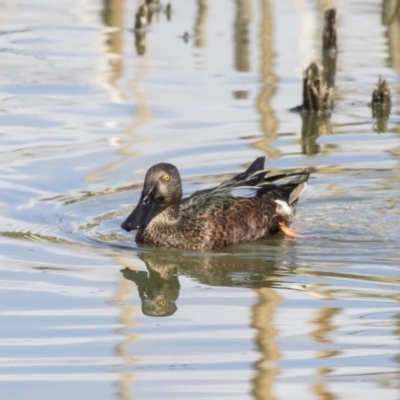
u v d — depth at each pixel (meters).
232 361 10.38
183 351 10.66
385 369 10.17
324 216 15.20
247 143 17.95
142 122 18.95
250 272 13.27
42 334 11.07
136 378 9.98
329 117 19.50
